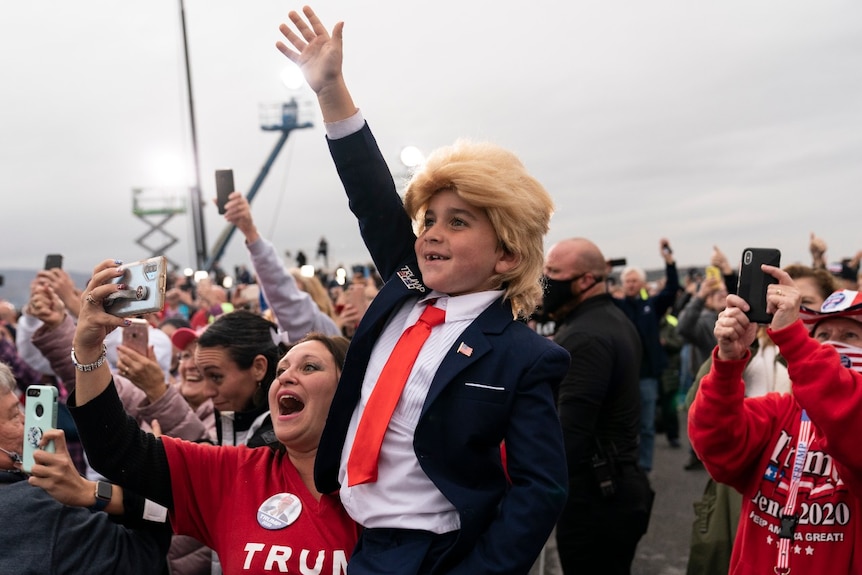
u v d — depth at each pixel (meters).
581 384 3.53
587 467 3.56
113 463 1.99
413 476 1.70
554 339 3.87
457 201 1.79
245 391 2.81
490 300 1.80
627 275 7.86
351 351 1.87
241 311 2.95
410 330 1.83
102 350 1.96
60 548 2.02
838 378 2.06
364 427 1.74
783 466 2.29
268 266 3.96
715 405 2.28
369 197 1.96
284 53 1.96
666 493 7.17
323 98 1.93
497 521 1.63
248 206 3.94
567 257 3.89
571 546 3.60
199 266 18.97
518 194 1.79
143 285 1.81
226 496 2.11
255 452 2.19
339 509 2.01
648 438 7.42
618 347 3.61
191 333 3.36
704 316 7.46
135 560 2.11
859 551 2.14
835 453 2.06
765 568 2.29
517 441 1.67
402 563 1.64
